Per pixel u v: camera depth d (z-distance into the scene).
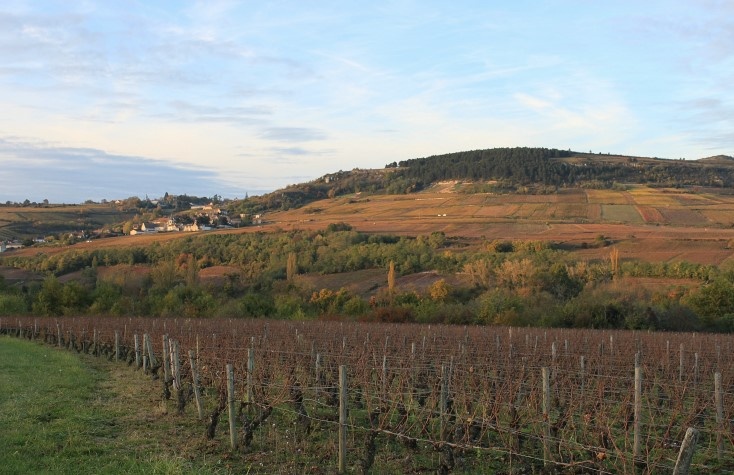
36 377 20.78
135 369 25.61
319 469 11.34
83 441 12.29
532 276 61.31
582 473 10.45
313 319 55.09
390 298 61.03
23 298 65.81
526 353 24.48
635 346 27.98
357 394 17.14
